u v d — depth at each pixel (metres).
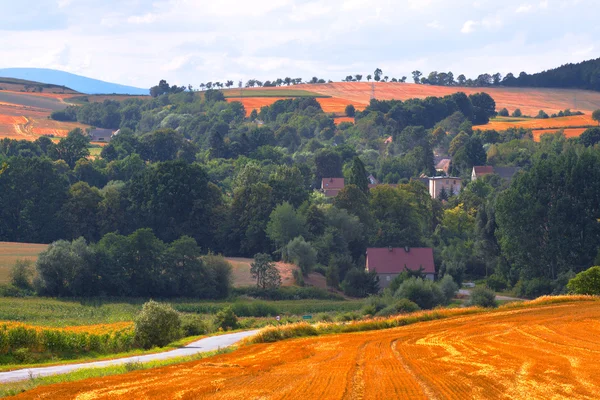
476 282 165.38
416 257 161.88
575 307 83.94
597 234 151.38
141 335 73.75
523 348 49.53
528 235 153.38
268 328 68.50
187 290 144.12
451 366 39.72
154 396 32.16
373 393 31.48
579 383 33.69
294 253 156.75
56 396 33.03
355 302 138.62
